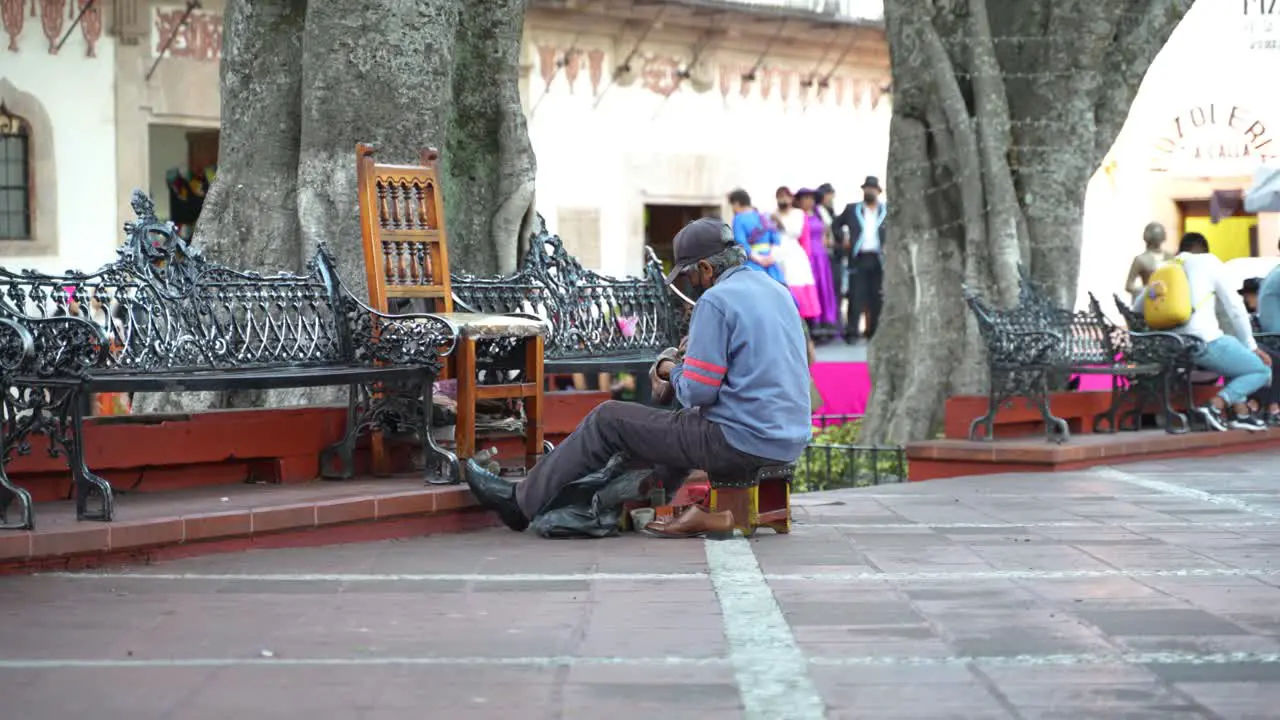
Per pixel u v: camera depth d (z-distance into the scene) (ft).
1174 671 14.82
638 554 22.00
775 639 16.25
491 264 34.14
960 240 44.96
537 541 23.32
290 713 13.39
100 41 71.97
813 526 25.26
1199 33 86.43
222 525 21.58
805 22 97.60
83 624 16.99
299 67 31.07
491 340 26.91
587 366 28.40
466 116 34.17
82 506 21.03
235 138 31.19
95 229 72.33
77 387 20.83
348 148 29.60
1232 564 21.18
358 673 14.80
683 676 14.67
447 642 16.15
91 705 13.64
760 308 22.95
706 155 97.45
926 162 45.14
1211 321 40.19
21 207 70.03
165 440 24.16
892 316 45.70
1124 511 27.40
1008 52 44.78
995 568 20.83
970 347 43.96
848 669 14.94
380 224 26.12
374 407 25.22
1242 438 40.34
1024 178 44.60
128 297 22.75
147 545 20.89
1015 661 15.23
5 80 68.95
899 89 45.47
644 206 94.27
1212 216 86.53
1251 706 13.55
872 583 19.65
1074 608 17.93
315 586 19.36
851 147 106.93
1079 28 44.19
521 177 34.30
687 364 22.80
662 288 31.71
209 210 31.14
